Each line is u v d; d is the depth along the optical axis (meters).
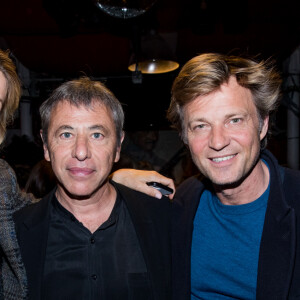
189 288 1.59
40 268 1.50
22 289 1.47
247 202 1.58
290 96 6.60
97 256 1.59
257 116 1.55
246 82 1.48
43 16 5.65
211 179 1.53
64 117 1.54
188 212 1.70
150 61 4.20
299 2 5.16
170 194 1.83
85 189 1.54
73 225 1.62
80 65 6.75
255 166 1.56
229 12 4.63
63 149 1.55
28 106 6.55
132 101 6.61
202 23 4.79
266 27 5.84
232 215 1.59
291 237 1.41
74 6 4.48
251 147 1.50
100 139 1.58
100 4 3.10
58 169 1.56
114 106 1.67
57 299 1.51
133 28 4.16
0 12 5.52
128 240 1.66
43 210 1.63
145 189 1.78
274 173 1.56
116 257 1.60
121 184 1.84
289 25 5.76
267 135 1.70
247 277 1.51
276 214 1.48
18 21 5.76
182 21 5.55
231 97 1.47
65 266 1.56
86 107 1.55
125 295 1.56
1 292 1.50
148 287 1.58
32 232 1.56
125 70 6.91
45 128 1.65
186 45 6.17
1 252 1.53
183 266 1.62
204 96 1.48
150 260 1.58
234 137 1.47
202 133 1.53
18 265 1.49
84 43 6.44
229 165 1.50
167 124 6.80
